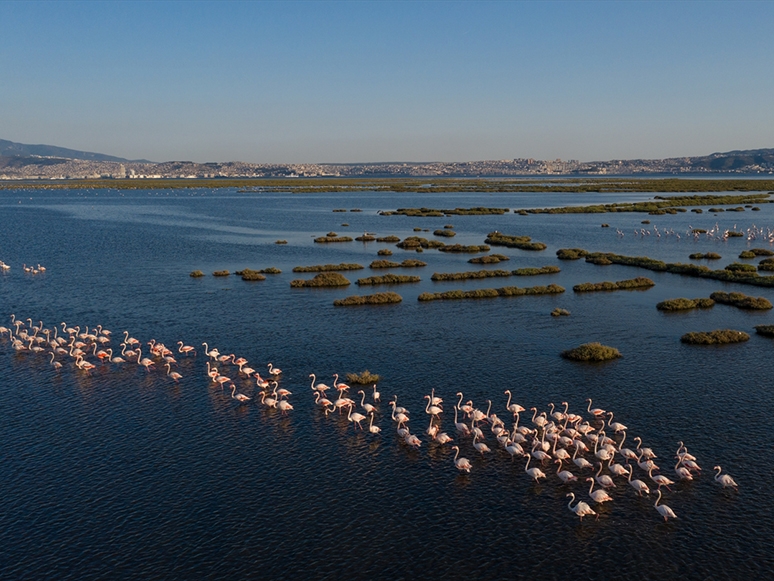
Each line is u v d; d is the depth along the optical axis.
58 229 188.25
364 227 198.12
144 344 71.88
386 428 50.25
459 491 40.88
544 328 78.56
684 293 100.06
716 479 41.00
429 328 78.44
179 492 40.56
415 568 33.44
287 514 38.25
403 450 46.59
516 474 43.09
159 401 55.50
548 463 44.78
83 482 41.69
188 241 163.25
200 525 37.09
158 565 33.62
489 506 39.12
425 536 36.12
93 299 94.69
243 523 37.31
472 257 138.38
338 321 81.88
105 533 36.34
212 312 86.69
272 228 196.12
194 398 56.25
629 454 43.34
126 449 46.31
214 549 34.94
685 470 41.22
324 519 37.72
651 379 60.06
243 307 89.75
